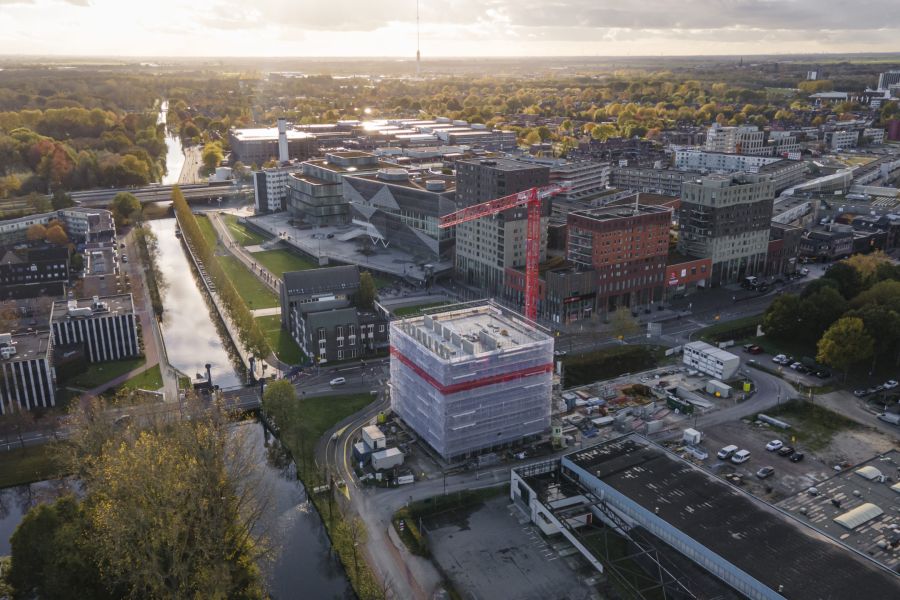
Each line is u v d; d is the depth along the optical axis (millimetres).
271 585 157750
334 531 170750
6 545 170625
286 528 176500
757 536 152375
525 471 184125
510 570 158125
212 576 137125
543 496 176250
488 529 172625
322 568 163500
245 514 169750
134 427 177125
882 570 141250
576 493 177625
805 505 174500
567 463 184250
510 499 184250
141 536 137625
